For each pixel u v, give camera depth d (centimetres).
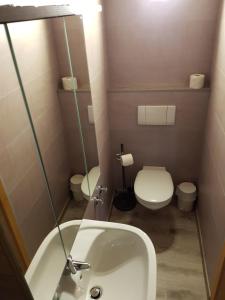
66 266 106
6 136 68
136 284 109
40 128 88
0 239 54
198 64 211
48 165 95
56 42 105
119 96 227
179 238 224
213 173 184
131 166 264
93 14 168
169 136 240
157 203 202
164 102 224
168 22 198
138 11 197
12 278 60
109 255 128
